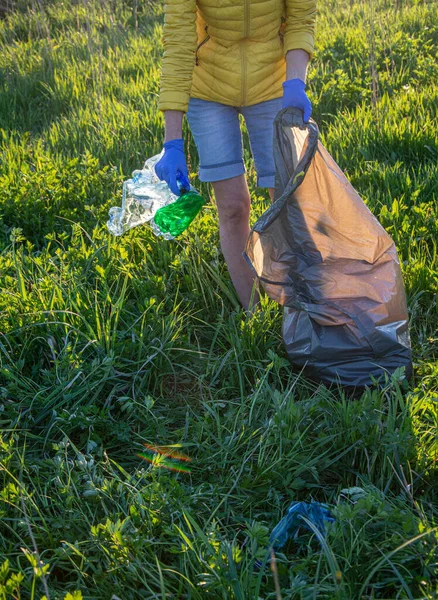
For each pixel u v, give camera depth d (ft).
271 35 9.26
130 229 12.05
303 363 9.23
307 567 6.52
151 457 8.17
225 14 8.91
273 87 9.57
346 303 9.05
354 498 6.95
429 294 10.55
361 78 19.72
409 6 26.89
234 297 10.96
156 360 9.59
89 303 10.29
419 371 9.35
